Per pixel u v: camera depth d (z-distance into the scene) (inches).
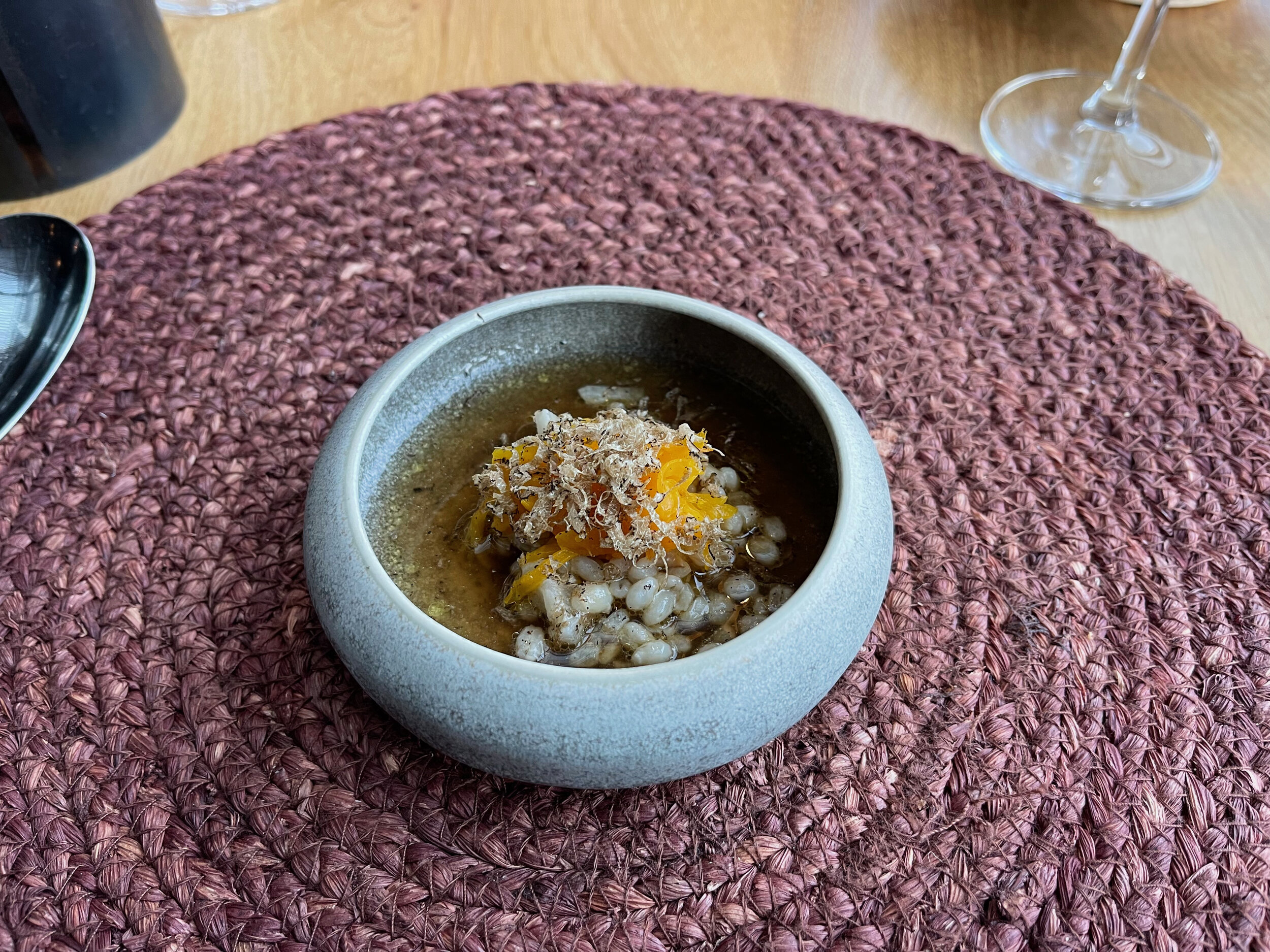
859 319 11.2
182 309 11.1
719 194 12.4
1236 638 8.9
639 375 9.4
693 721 6.7
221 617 8.9
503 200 12.3
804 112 13.2
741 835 7.9
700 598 8.0
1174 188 13.0
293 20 14.8
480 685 6.7
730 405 9.2
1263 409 10.4
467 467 9.0
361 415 8.0
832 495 8.3
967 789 8.0
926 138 12.9
